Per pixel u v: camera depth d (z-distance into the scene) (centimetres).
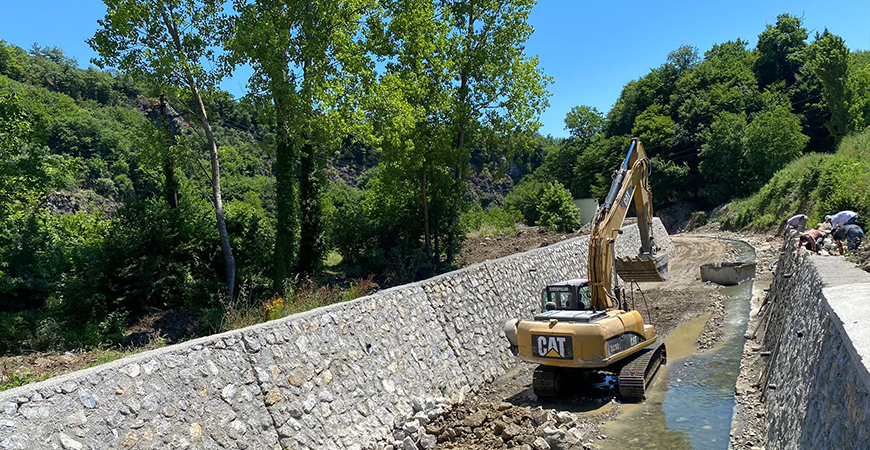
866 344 479
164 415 703
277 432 823
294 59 2117
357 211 2894
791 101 7119
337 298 1530
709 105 6962
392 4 2753
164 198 2088
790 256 1580
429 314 1279
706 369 1286
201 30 1947
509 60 2920
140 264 1716
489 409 1038
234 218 2169
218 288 1867
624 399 1134
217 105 2138
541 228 4416
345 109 2198
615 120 8944
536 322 1158
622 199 1324
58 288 1566
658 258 1443
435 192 2867
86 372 657
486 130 2994
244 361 836
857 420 469
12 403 573
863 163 2377
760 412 959
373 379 1037
